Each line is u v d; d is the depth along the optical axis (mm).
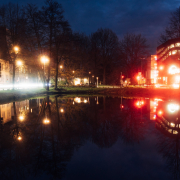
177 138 6539
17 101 19703
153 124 8805
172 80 48812
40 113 12141
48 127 8383
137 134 7113
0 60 46500
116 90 34219
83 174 3975
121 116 10914
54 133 7383
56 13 31312
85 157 4914
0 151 5422
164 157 4840
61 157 4934
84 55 55594
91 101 19484
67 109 13781
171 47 46312
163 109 13539
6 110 13422
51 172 4066
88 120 9852
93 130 7789
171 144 5887
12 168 4316
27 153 5258
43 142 6238
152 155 5004
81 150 5465
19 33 28219
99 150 5445
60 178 3797
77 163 4559
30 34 30516
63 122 9406
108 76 68438
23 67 36250
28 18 30062
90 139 6562
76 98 23500
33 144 6027
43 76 34812
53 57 34562
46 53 33500
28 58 31109
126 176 3859
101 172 4055
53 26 31609
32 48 32000
